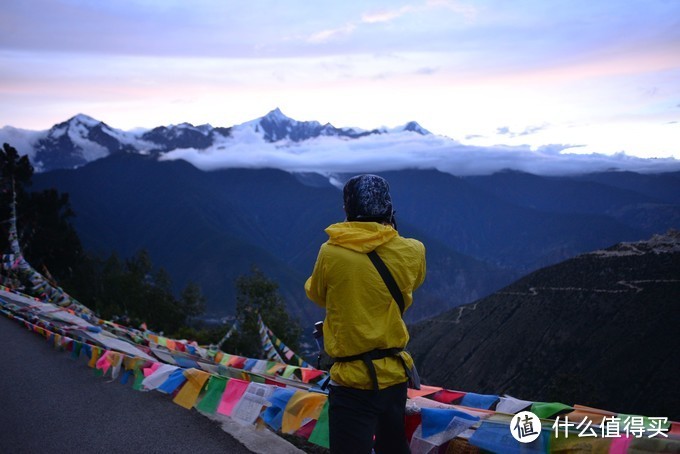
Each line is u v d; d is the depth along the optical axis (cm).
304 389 469
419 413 339
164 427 527
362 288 280
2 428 553
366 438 282
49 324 1006
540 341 9769
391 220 310
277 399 420
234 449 470
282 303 4547
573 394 5203
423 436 330
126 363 658
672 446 254
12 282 2017
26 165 4588
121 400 614
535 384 8794
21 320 1113
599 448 274
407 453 303
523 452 295
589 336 9375
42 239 4916
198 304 6462
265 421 426
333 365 294
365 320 280
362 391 283
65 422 558
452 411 327
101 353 749
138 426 533
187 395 515
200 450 469
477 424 317
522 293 12094
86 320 1130
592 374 8312
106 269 6888
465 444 321
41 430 540
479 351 10550
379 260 283
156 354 716
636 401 7375
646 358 8012
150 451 475
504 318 11338
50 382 705
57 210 5488
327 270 284
